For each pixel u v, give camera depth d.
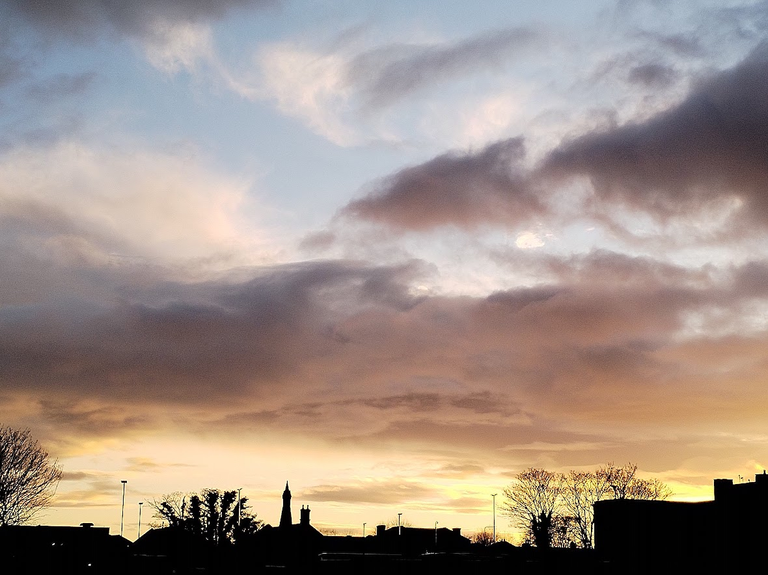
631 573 119.94
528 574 115.31
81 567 129.25
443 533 169.62
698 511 117.88
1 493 128.75
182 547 135.62
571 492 170.25
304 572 128.38
